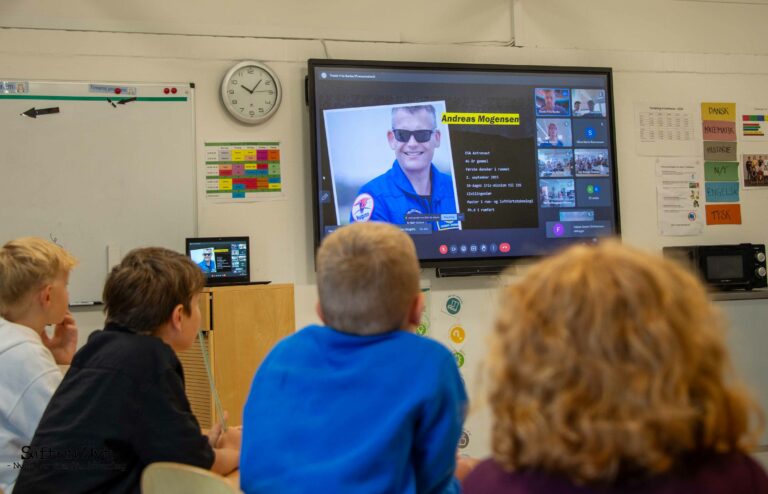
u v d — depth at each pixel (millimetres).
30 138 3455
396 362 1227
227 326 3070
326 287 1318
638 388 711
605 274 776
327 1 3904
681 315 747
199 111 3699
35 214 3445
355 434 1177
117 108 3576
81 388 1563
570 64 4219
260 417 1274
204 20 3725
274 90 3771
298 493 1150
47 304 2008
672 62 4367
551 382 752
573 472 759
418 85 3904
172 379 1584
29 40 3486
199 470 1258
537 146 4047
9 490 1782
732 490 753
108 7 3602
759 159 4461
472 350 4008
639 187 4281
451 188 3920
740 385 787
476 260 3939
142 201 3588
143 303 1643
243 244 3500
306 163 3828
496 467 874
